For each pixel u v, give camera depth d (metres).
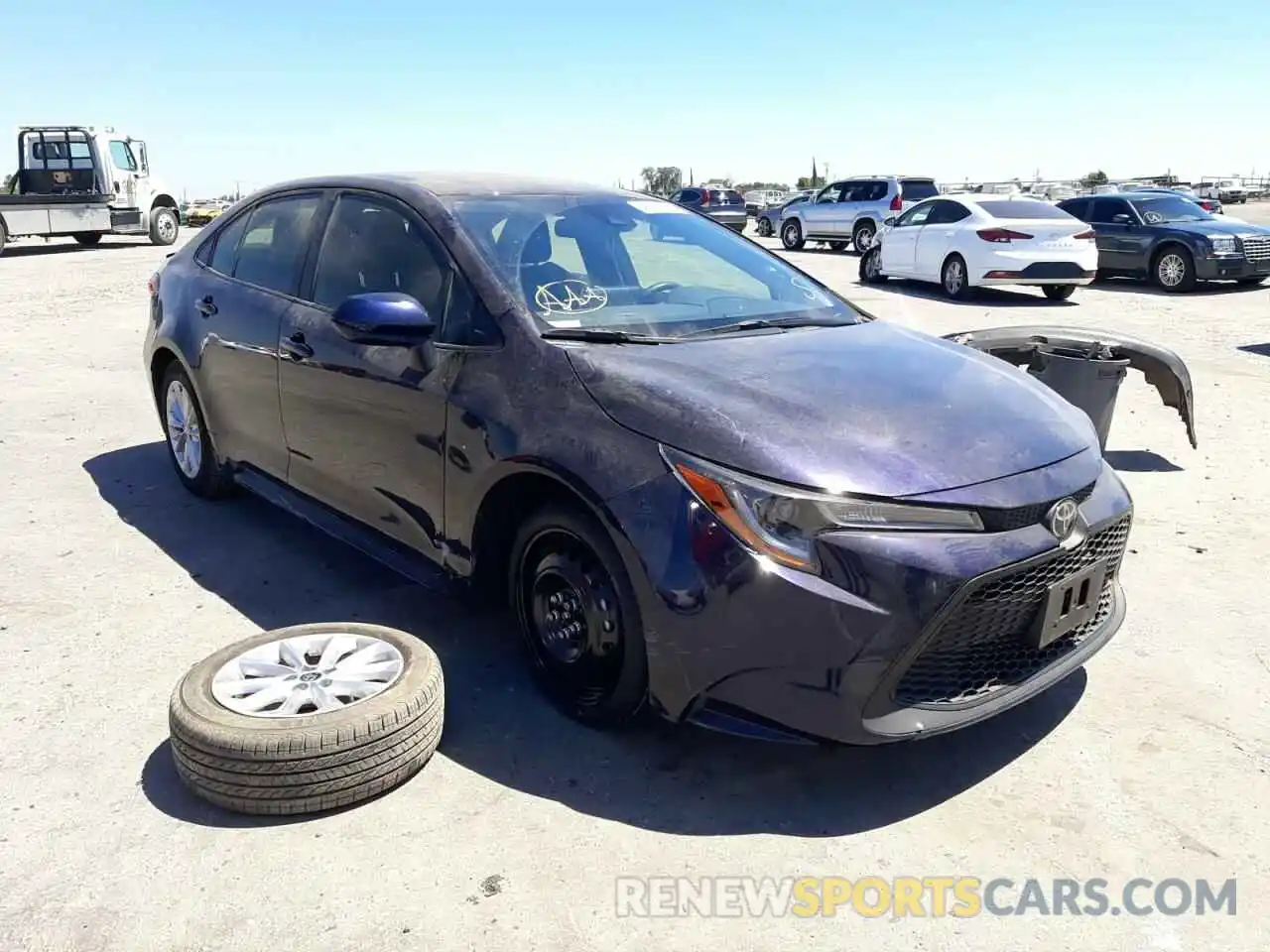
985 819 2.79
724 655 2.67
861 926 2.39
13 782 2.89
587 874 2.54
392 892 2.46
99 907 2.40
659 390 2.94
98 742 3.10
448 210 3.69
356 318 3.30
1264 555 4.69
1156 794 2.90
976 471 2.78
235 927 2.34
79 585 4.24
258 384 4.37
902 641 2.59
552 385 3.10
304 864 2.56
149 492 5.48
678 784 2.92
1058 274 14.12
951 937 2.37
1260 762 3.05
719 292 3.89
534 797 2.84
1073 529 2.86
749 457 2.69
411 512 3.61
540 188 4.14
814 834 2.72
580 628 3.10
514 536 3.41
